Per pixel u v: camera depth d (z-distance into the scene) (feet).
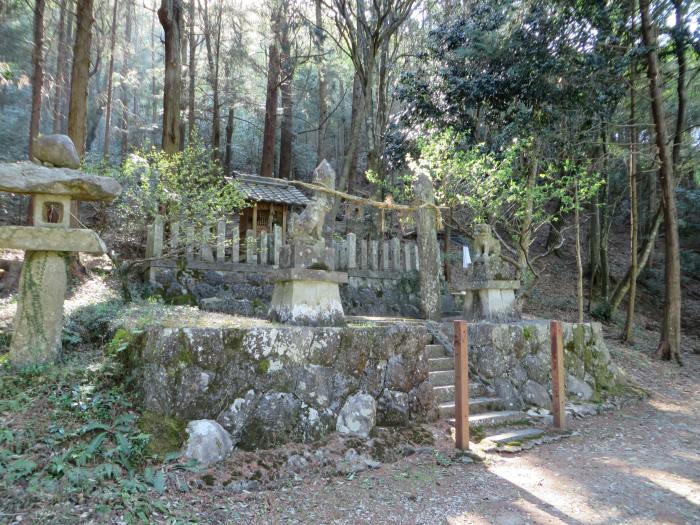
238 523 10.38
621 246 67.51
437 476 13.65
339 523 10.73
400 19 43.96
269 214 39.14
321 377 14.98
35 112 37.52
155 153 25.05
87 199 14.88
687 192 59.77
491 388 21.09
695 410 24.34
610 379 26.53
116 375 13.92
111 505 9.90
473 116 39.50
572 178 30.19
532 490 13.04
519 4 36.06
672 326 35.83
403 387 16.90
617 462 15.62
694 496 12.88
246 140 87.51
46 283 14.19
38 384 12.90
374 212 46.62
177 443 12.21
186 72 64.95
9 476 9.85
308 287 17.17
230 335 13.70
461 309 34.32
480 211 29.78
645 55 35.35
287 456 13.15
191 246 25.40
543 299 47.67
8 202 41.91
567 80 34.42
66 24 54.65
